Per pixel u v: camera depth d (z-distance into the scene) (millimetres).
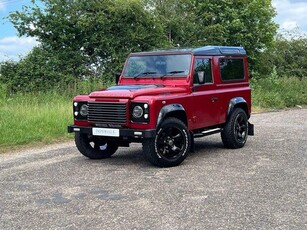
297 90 24078
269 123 14164
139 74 8922
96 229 4801
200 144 10367
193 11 24969
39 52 21328
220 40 24234
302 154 8703
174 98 7883
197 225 4836
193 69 8453
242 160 8258
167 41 22812
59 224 4984
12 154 9461
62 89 18922
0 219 5207
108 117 7746
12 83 20562
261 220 4957
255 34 25562
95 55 21594
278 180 6660
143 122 7426
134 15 21438
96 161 8508
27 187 6594
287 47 31281
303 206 5414
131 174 7285
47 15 21297
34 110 13594
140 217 5141
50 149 9961
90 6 21469
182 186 6418
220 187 6320
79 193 6199
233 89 9648
